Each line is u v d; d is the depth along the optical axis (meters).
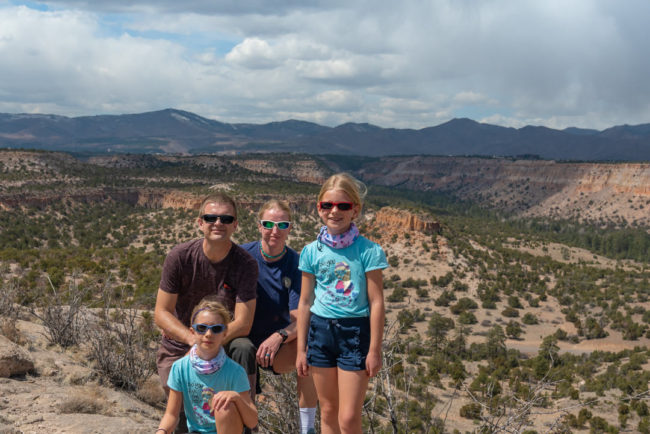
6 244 119.56
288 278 5.19
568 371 61.38
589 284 131.88
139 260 74.44
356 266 4.28
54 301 9.35
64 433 4.88
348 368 4.24
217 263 4.69
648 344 91.38
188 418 4.18
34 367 6.86
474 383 44.41
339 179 4.31
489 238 196.38
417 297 113.81
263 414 5.95
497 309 109.25
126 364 7.98
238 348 4.59
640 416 46.34
